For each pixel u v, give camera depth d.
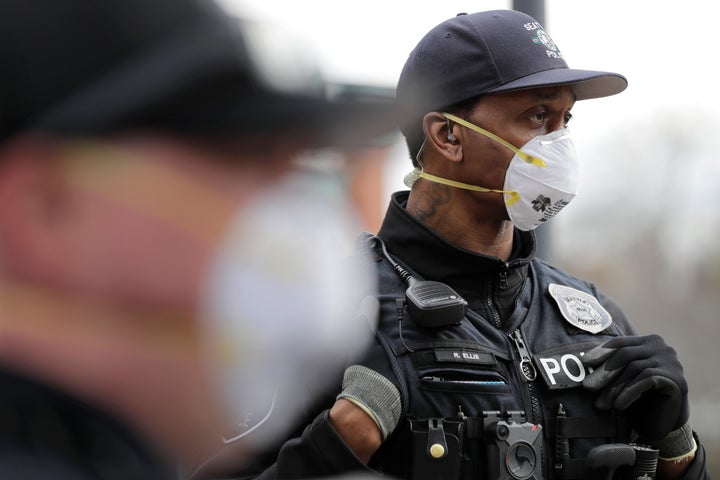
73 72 0.84
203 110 0.86
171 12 0.85
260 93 0.87
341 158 0.98
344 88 0.92
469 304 3.58
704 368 31.00
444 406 3.27
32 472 0.84
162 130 0.87
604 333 3.66
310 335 1.01
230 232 0.92
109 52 0.84
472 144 3.54
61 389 0.88
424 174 3.66
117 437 0.90
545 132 3.56
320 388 3.18
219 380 0.94
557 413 3.40
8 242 0.87
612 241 33.44
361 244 3.62
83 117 0.84
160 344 0.90
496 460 3.22
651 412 3.45
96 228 0.87
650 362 3.44
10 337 0.87
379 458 3.28
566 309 3.68
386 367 3.27
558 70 3.52
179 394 0.93
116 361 0.89
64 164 0.86
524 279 3.74
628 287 33.53
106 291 0.88
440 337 3.37
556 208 3.55
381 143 0.98
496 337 3.48
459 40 3.55
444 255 3.59
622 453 3.32
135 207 0.88
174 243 0.89
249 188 0.93
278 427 1.63
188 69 0.84
